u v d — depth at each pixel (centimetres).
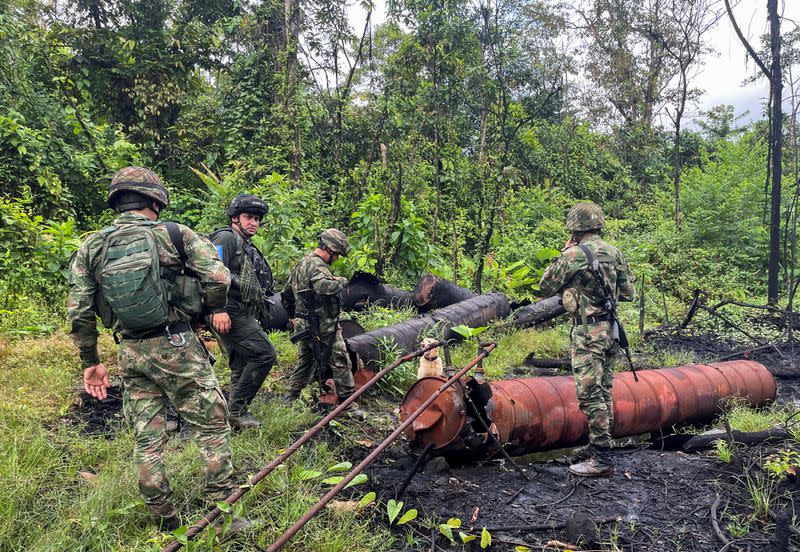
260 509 323
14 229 734
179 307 293
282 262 849
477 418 397
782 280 1338
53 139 1027
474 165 1241
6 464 344
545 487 391
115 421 437
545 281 437
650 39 1714
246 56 1405
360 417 489
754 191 1470
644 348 833
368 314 764
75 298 279
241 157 1325
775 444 461
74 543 289
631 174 2473
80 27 1338
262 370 427
